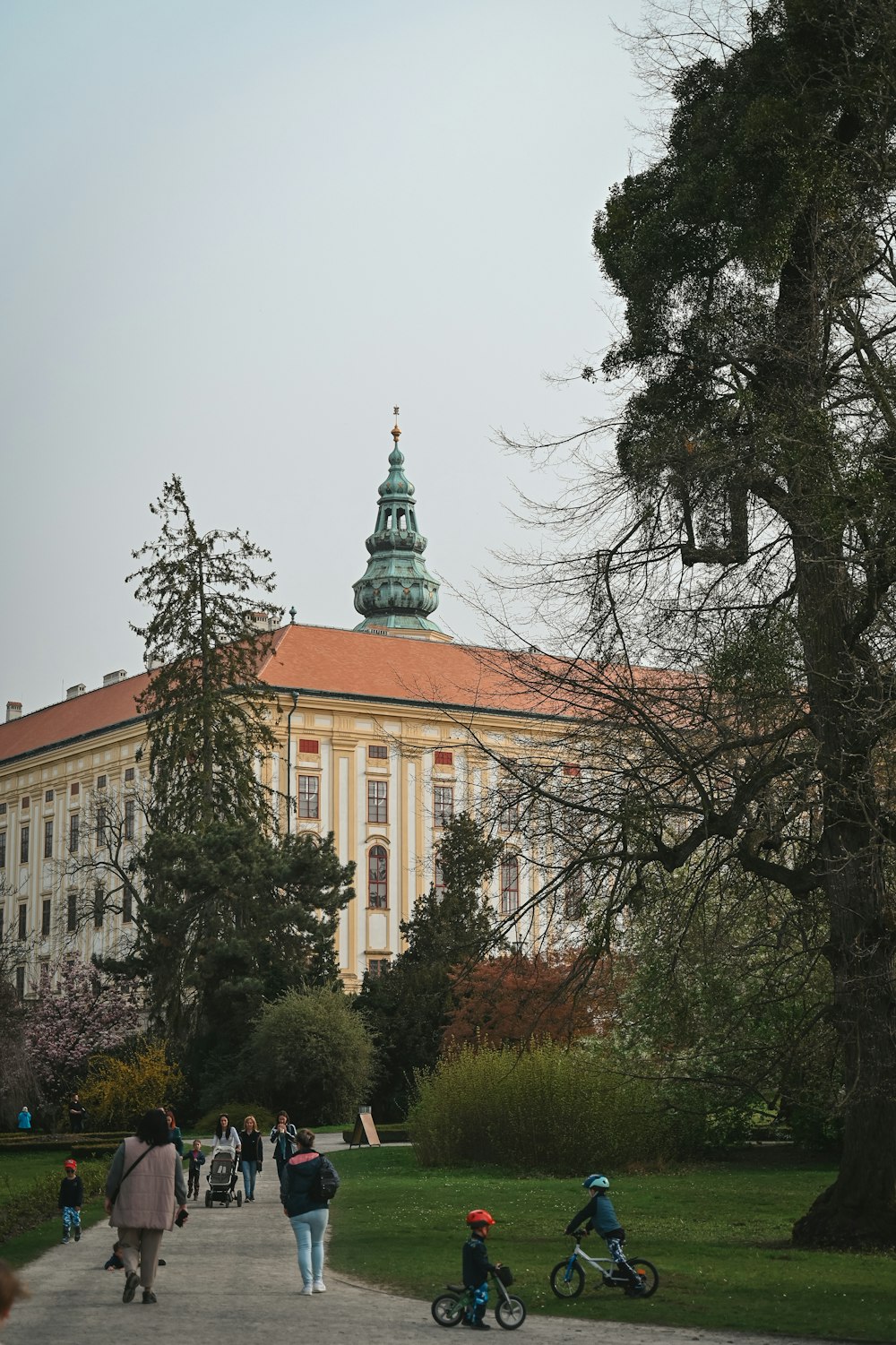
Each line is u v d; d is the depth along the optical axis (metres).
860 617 19.05
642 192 21.98
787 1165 34.69
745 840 19.89
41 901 99.06
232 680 61.78
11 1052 58.81
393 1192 28.00
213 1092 56.59
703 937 22.42
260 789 63.03
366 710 85.50
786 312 20.62
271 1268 17.88
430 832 86.00
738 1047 25.41
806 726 19.81
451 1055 38.97
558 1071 34.34
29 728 108.62
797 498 18.78
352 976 83.06
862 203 19.83
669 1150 34.81
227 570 61.91
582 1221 15.69
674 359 21.61
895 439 18.28
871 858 18.92
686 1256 18.53
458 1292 13.65
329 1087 56.12
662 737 19.86
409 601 128.88
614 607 20.75
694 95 22.00
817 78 19.80
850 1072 19.48
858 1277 16.59
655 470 20.19
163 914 59.12
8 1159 43.38
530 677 21.36
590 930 20.88
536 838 21.20
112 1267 17.45
